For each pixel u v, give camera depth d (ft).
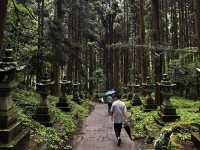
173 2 121.90
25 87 65.92
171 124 36.78
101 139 41.78
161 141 30.27
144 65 79.30
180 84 94.73
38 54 59.93
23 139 23.67
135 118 53.16
